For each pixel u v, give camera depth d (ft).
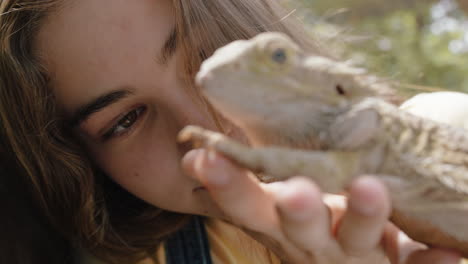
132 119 1.15
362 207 0.80
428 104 1.28
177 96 1.12
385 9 4.60
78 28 1.07
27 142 1.22
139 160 1.17
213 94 0.84
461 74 3.92
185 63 1.12
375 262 0.99
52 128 1.18
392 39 4.31
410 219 0.94
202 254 1.32
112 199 1.40
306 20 1.96
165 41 1.10
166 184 1.18
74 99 1.12
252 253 1.31
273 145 0.90
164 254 1.35
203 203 1.20
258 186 0.89
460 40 4.37
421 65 3.99
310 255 0.93
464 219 0.87
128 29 1.08
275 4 1.34
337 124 0.85
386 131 0.86
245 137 1.12
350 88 0.89
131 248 1.36
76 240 1.36
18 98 1.17
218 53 0.87
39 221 1.33
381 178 0.85
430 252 0.94
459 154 0.89
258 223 0.91
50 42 1.09
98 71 1.08
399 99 1.28
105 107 1.11
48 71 1.11
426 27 4.68
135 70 1.09
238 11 1.22
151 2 1.10
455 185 0.86
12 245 1.23
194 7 1.14
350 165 0.83
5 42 1.11
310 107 0.87
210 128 1.13
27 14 1.08
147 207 1.38
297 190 0.79
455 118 1.18
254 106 0.85
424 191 0.86
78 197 1.28
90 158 1.27
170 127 1.15
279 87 0.86
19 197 1.30
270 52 0.85
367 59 2.19
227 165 0.84
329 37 1.77
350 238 0.85
